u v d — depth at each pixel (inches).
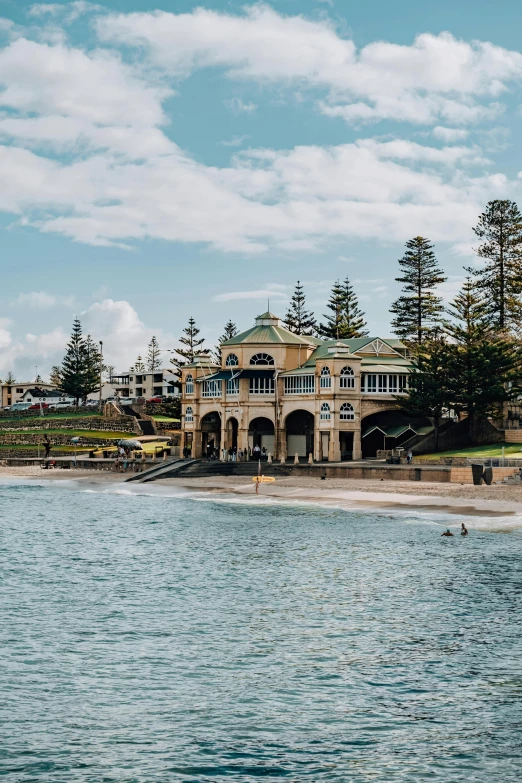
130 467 4734.3
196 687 1136.2
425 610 1497.3
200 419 4864.7
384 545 2188.7
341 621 1435.8
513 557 1985.7
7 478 4781.0
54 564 2005.4
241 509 3110.2
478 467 3198.8
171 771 911.7
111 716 1044.5
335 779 893.8
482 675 1168.2
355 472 3651.6
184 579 1801.2
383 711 1055.0
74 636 1354.6
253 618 1460.4
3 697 1099.9
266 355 4601.4
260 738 984.9
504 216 5172.2
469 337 3986.2
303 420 4527.6
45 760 933.8
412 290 5900.6
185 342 6309.1
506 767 911.0
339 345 4247.0
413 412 4082.2
